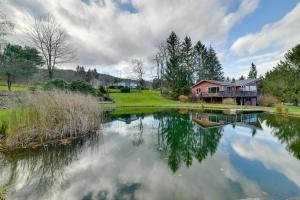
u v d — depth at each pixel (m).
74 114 8.28
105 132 9.41
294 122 11.82
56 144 6.83
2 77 18.55
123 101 28.36
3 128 6.35
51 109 7.52
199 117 14.99
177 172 4.48
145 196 3.38
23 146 6.27
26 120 6.69
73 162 5.29
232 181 3.96
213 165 4.95
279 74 26.67
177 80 32.66
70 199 3.38
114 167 4.88
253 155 5.80
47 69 23.11
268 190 3.56
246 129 10.18
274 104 21.80
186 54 40.56
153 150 6.46
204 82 30.23
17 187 3.91
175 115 16.16
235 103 23.97
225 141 7.70
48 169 4.85
